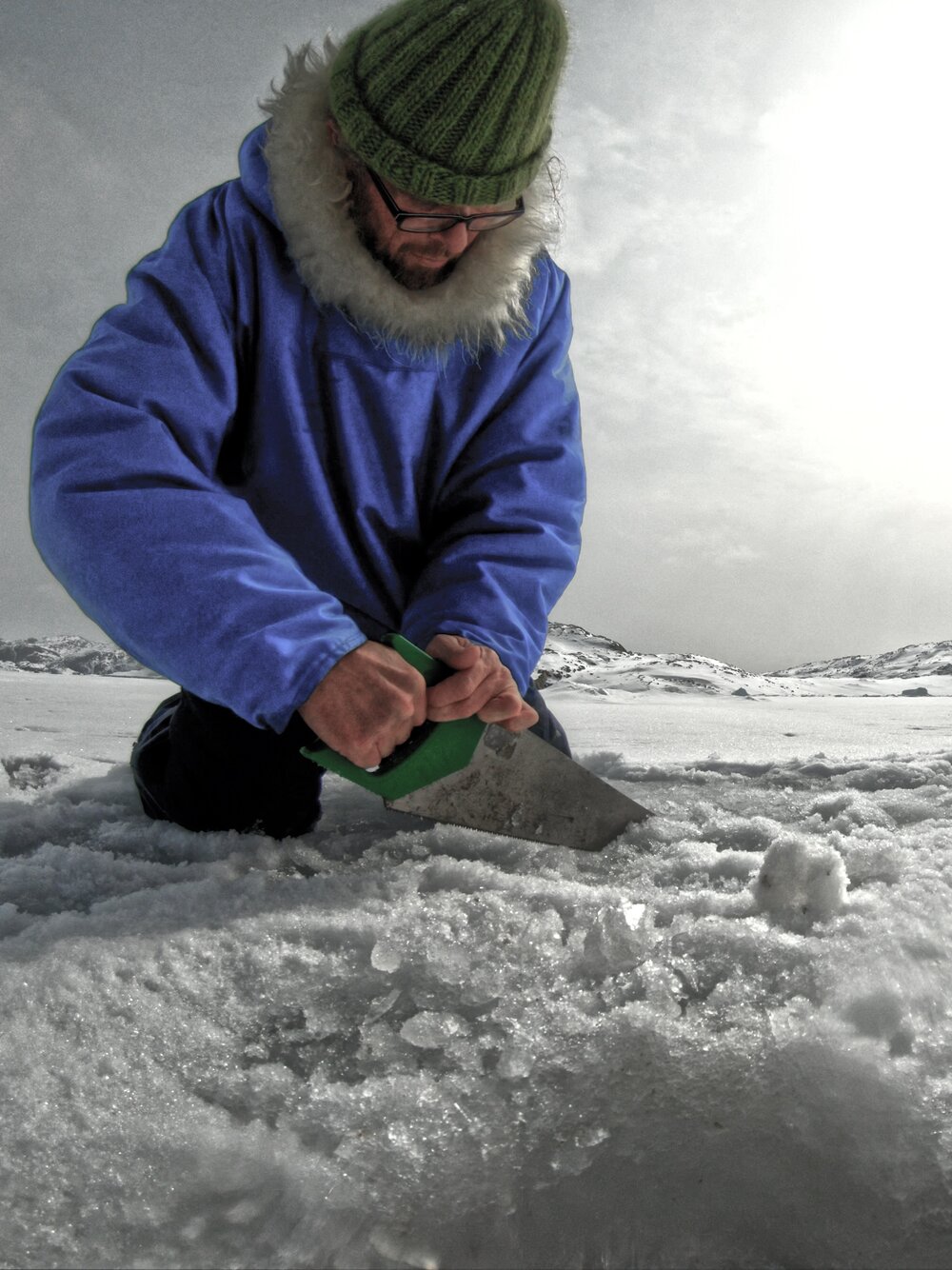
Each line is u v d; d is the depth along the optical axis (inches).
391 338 58.0
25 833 64.4
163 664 48.2
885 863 53.4
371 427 61.1
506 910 43.8
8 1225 27.5
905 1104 32.7
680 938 41.0
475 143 49.5
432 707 47.5
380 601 65.1
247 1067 34.4
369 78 49.6
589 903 45.9
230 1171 29.9
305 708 46.4
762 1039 35.4
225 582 47.5
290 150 53.8
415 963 39.0
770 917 44.6
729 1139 32.5
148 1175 29.5
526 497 63.1
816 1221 30.3
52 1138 29.9
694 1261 29.1
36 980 35.8
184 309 55.6
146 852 59.9
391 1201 29.6
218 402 56.1
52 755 92.2
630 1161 31.7
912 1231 29.9
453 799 54.3
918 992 37.5
